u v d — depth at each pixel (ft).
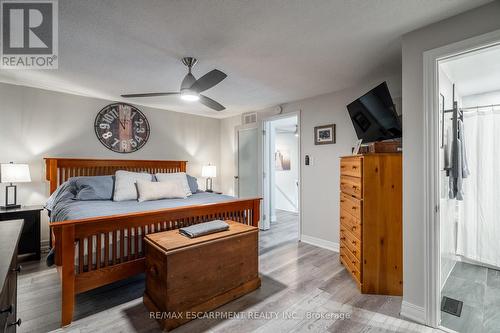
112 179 10.98
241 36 6.39
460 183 8.09
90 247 6.28
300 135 12.65
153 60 7.84
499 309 6.68
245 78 9.50
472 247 9.48
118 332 5.68
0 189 10.23
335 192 11.16
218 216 8.94
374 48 7.07
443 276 7.79
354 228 8.11
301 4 5.09
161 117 14.83
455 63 7.11
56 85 10.43
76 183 10.27
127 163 13.12
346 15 5.48
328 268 9.27
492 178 9.07
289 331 5.76
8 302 3.11
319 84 10.23
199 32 6.18
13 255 3.33
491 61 6.97
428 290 5.97
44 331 5.68
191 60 7.64
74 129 11.84
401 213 7.35
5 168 9.48
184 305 6.08
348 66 8.35
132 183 10.78
